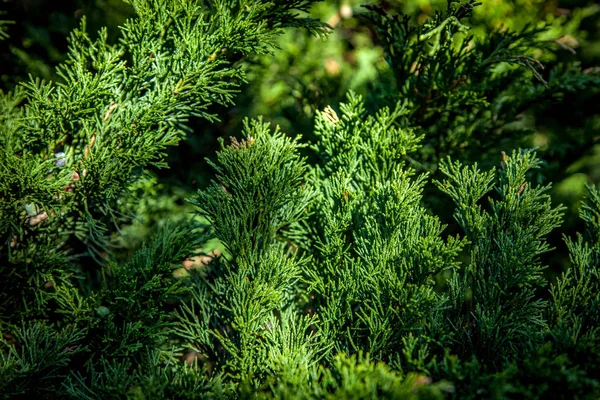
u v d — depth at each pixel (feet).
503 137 3.73
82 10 3.86
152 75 3.30
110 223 3.55
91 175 3.25
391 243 3.20
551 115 4.38
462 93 3.48
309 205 3.38
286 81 4.07
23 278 3.26
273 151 3.28
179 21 3.27
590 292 3.15
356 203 3.33
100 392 3.08
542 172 4.01
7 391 3.07
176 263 3.32
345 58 4.98
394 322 3.14
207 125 3.85
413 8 4.26
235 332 3.23
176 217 3.71
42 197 3.23
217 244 3.81
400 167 3.31
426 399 2.92
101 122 3.28
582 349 2.99
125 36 3.31
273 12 3.33
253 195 3.24
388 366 3.07
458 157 3.70
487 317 3.12
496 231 3.23
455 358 2.97
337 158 3.40
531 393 2.93
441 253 3.13
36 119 3.27
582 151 4.06
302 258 3.29
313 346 3.20
